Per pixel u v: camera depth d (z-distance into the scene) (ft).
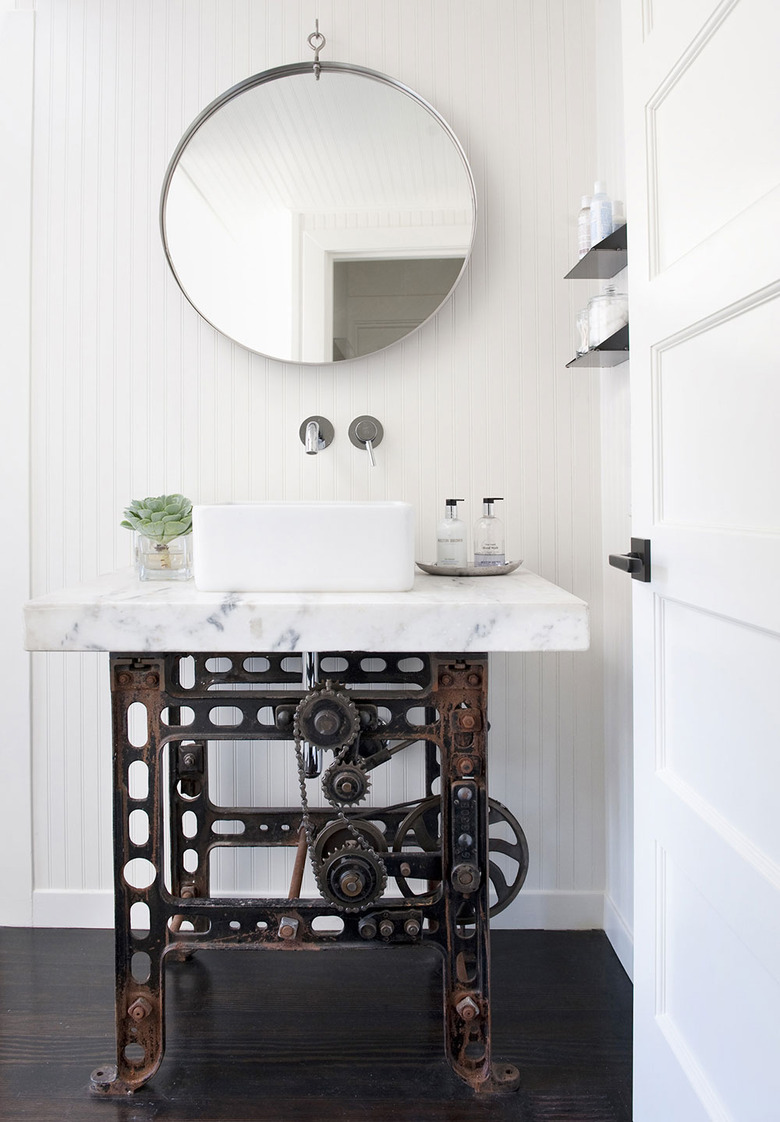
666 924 3.78
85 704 6.19
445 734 4.35
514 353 6.12
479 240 6.10
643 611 3.98
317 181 5.97
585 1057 4.67
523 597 4.21
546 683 6.20
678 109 3.44
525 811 6.23
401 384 6.14
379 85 5.94
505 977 5.51
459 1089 4.42
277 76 5.94
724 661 3.14
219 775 6.20
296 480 6.17
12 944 5.97
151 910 4.41
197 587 4.48
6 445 6.15
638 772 4.08
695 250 3.24
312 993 5.35
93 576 6.18
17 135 6.08
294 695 4.41
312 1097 4.36
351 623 4.01
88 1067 4.60
